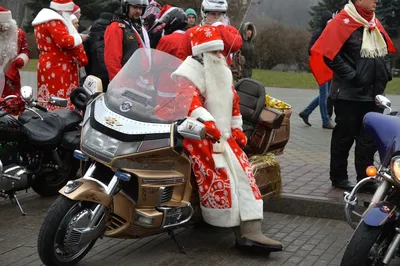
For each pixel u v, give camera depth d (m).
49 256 4.56
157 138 4.62
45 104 7.76
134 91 4.82
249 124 5.99
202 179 5.16
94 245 5.50
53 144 6.07
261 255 5.30
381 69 6.61
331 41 6.50
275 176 5.96
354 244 4.30
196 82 5.10
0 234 5.76
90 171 4.73
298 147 9.50
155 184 4.75
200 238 5.71
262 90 6.03
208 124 4.90
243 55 8.93
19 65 8.05
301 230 6.04
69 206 4.55
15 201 6.25
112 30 7.33
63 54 7.78
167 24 7.96
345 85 6.64
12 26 7.90
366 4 6.50
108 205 4.58
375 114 4.72
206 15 6.33
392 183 4.45
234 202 5.15
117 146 4.58
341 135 6.79
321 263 5.16
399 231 4.35
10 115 6.09
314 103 11.72
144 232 4.87
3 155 6.15
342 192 6.77
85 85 5.13
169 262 5.12
